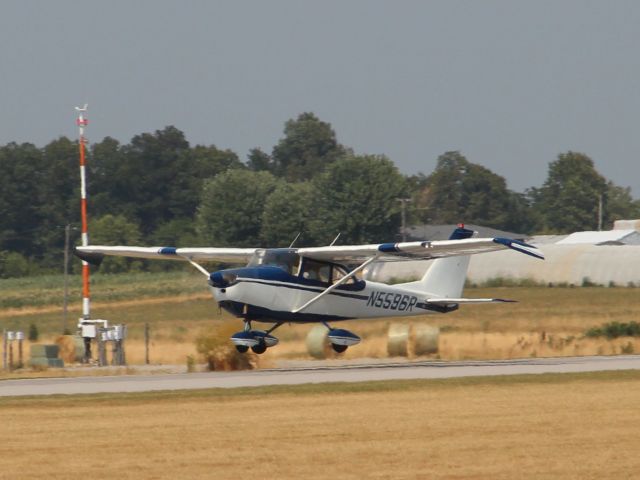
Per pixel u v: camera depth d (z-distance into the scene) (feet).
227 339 323.57
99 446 174.29
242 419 201.36
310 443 175.01
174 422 198.49
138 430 189.57
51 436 184.55
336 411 211.20
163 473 154.30
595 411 208.64
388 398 232.32
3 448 173.78
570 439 177.06
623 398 229.25
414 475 151.74
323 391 244.63
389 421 197.16
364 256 318.86
